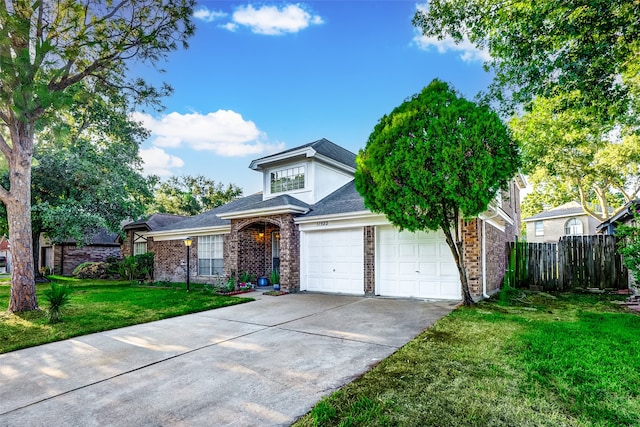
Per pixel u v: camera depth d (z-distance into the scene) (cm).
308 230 1177
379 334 579
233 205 1744
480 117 714
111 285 1599
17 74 769
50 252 2462
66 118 1368
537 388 345
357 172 866
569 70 763
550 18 762
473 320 647
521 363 413
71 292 1290
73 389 389
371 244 1031
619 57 747
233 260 1327
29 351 548
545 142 1662
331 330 620
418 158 728
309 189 1331
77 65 980
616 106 829
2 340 609
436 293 928
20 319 779
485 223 970
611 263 1101
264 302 966
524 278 1212
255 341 566
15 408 345
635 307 803
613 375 372
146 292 1269
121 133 1958
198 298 1061
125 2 923
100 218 1691
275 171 1460
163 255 1752
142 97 1123
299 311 814
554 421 283
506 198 837
